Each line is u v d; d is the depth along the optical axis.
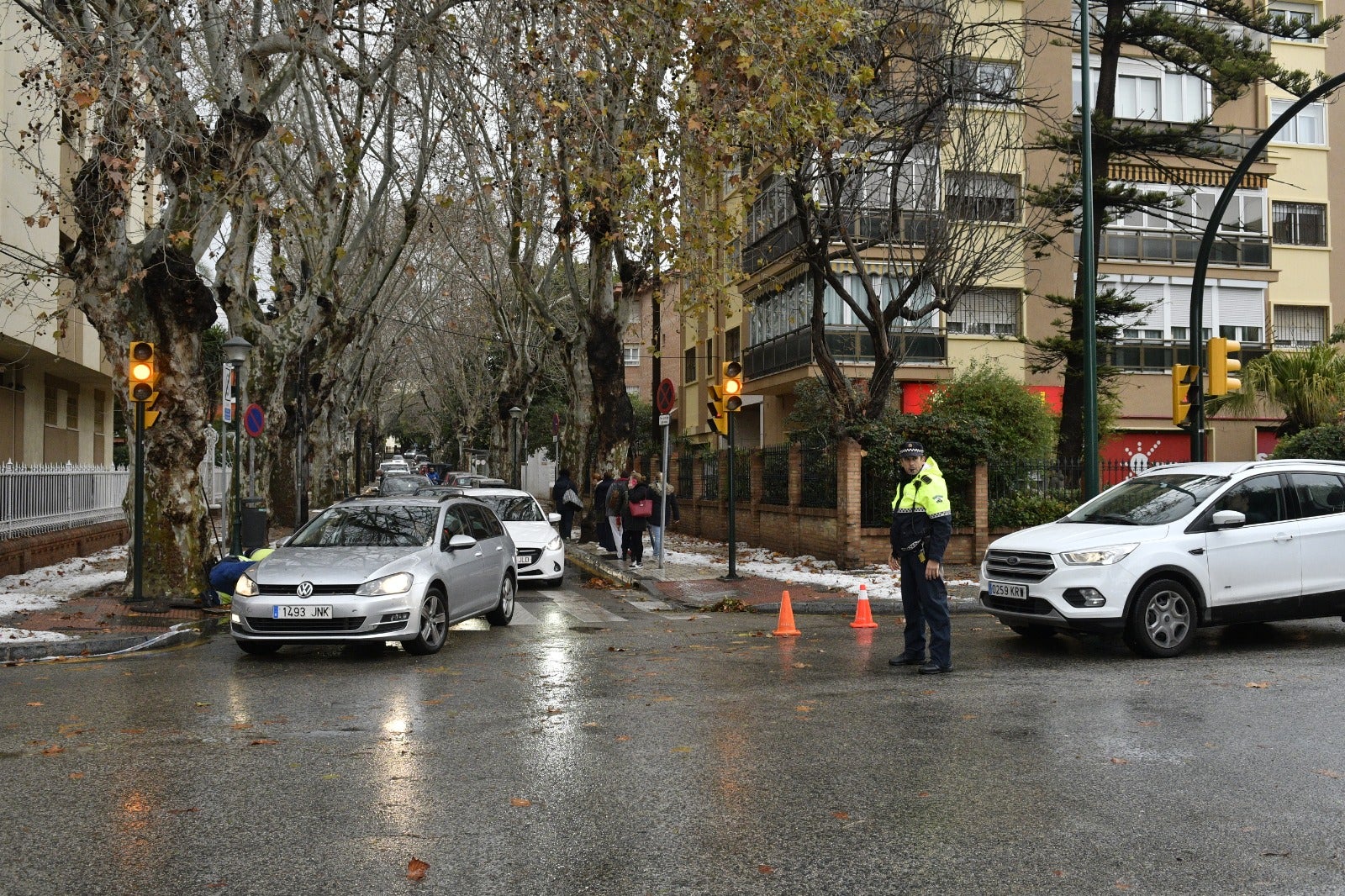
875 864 4.57
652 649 10.70
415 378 67.88
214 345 41.56
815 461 20.28
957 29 18.02
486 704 7.93
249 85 14.01
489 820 5.17
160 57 13.26
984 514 18.89
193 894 4.27
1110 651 10.33
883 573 17.64
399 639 10.08
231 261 20.27
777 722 7.22
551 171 16.09
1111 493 11.27
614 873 4.48
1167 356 30.83
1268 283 31.47
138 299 14.26
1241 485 10.45
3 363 22.62
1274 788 5.64
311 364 27.30
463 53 15.30
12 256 15.07
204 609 13.81
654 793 5.59
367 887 4.34
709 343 38.94
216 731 7.05
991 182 19.73
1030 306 29.33
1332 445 19.41
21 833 5.00
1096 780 5.80
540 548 16.94
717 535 26.77
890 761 6.21
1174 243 30.81
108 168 12.24
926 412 20.81
